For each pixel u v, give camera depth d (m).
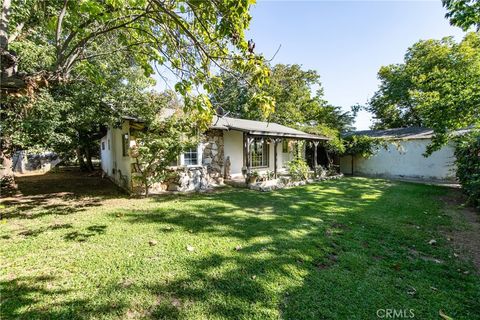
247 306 2.35
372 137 15.55
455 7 5.88
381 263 3.29
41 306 2.30
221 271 2.98
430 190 9.39
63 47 2.66
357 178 13.48
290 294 2.55
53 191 9.12
